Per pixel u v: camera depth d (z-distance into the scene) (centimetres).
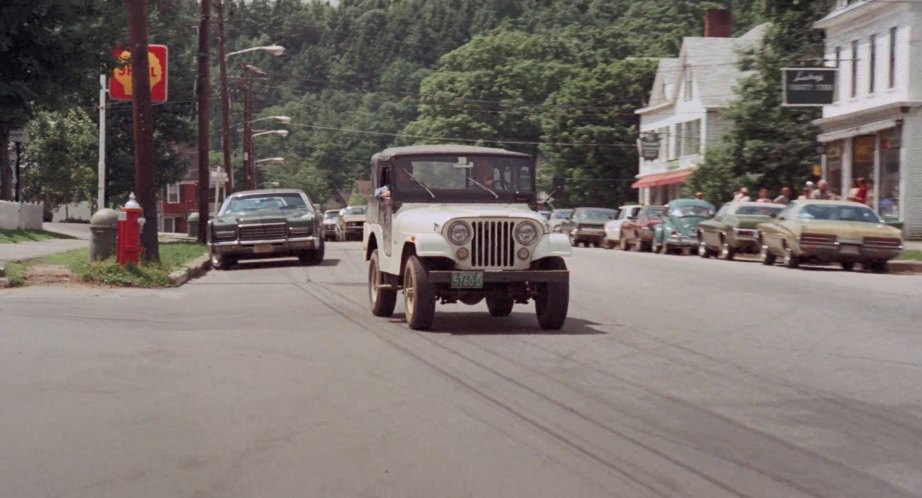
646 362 1112
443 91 9138
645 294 1881
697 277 2278
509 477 667
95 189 6494
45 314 1452
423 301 1312
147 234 2144
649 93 7881
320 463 698
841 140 4550
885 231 2673
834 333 1365
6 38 2578
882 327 1433
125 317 1454
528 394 934
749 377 1030
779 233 2814
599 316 1536
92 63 2745
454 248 1300
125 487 644
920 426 822
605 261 2870
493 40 9288
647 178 7188
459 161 1438
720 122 6281
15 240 3073
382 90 12369
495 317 1515
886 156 4138
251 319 1466
